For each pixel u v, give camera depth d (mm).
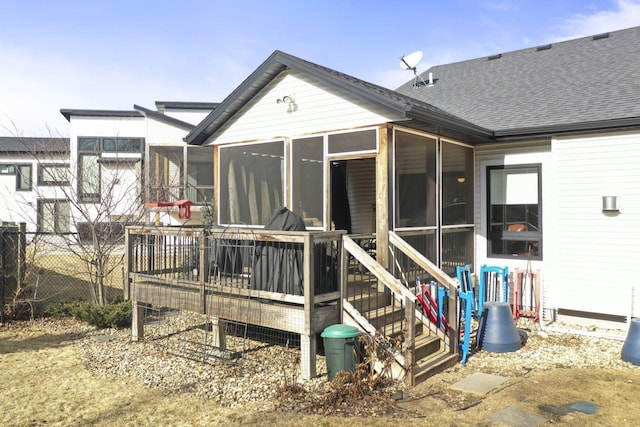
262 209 8406
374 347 5141
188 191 16594
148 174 13820
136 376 5590
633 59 10148
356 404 4656
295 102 7977
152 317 8641
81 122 18031
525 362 6133
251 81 8141
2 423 4285
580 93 9391
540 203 8789
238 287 6086
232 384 5270
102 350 6707
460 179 8875
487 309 6730
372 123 7055
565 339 7238
